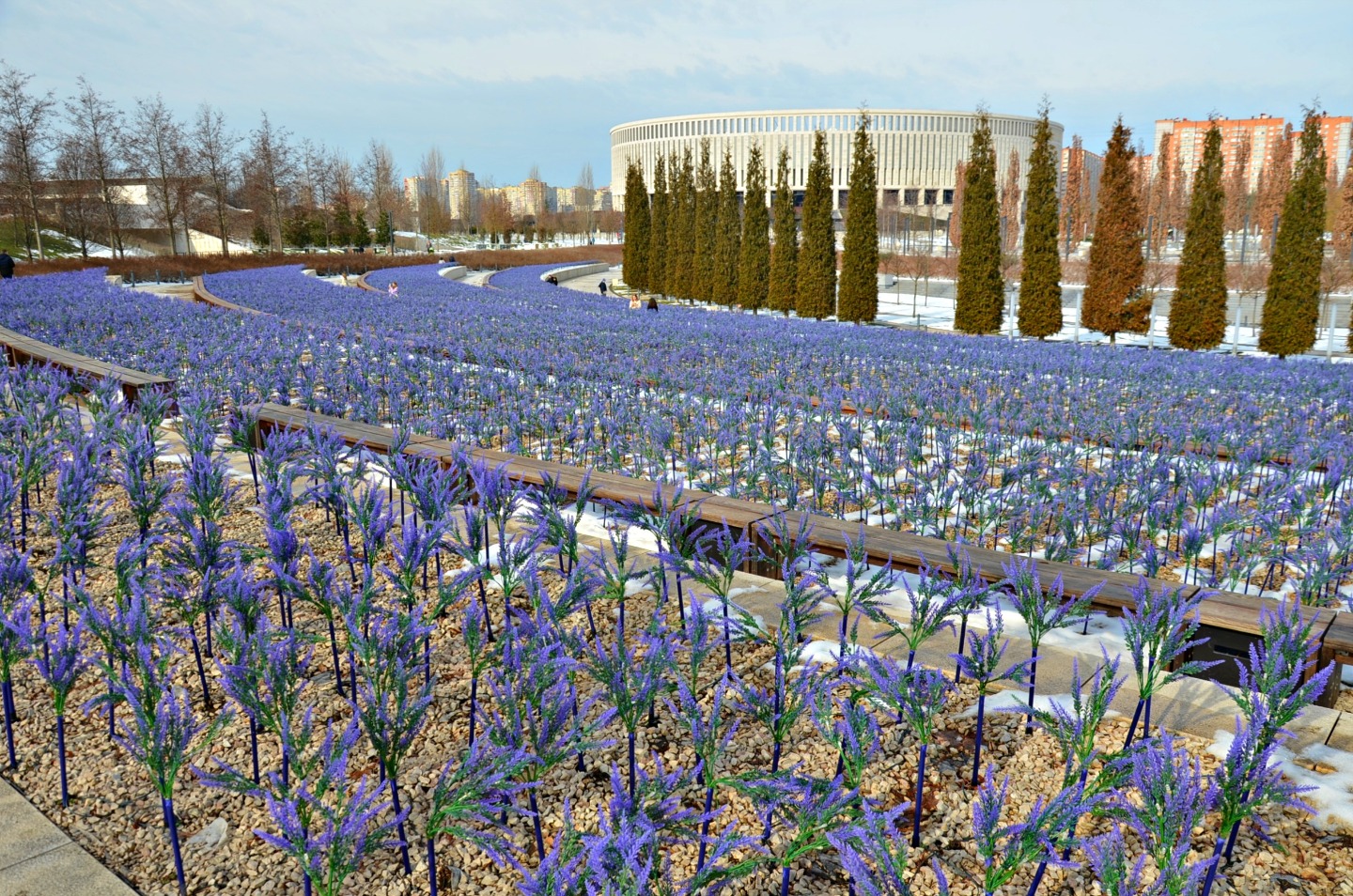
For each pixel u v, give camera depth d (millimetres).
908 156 111500
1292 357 23469
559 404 9633
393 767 2604
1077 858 2615
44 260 45500
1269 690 2514
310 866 2176
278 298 25031
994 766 3102
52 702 3707
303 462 5727
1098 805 2381
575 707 3266
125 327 14961
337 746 2479
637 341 16906
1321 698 3596
